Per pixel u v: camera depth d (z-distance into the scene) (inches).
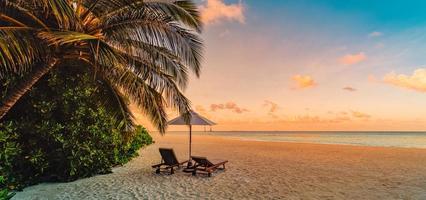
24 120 268.1
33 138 271.6
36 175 278.8
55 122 280.4
